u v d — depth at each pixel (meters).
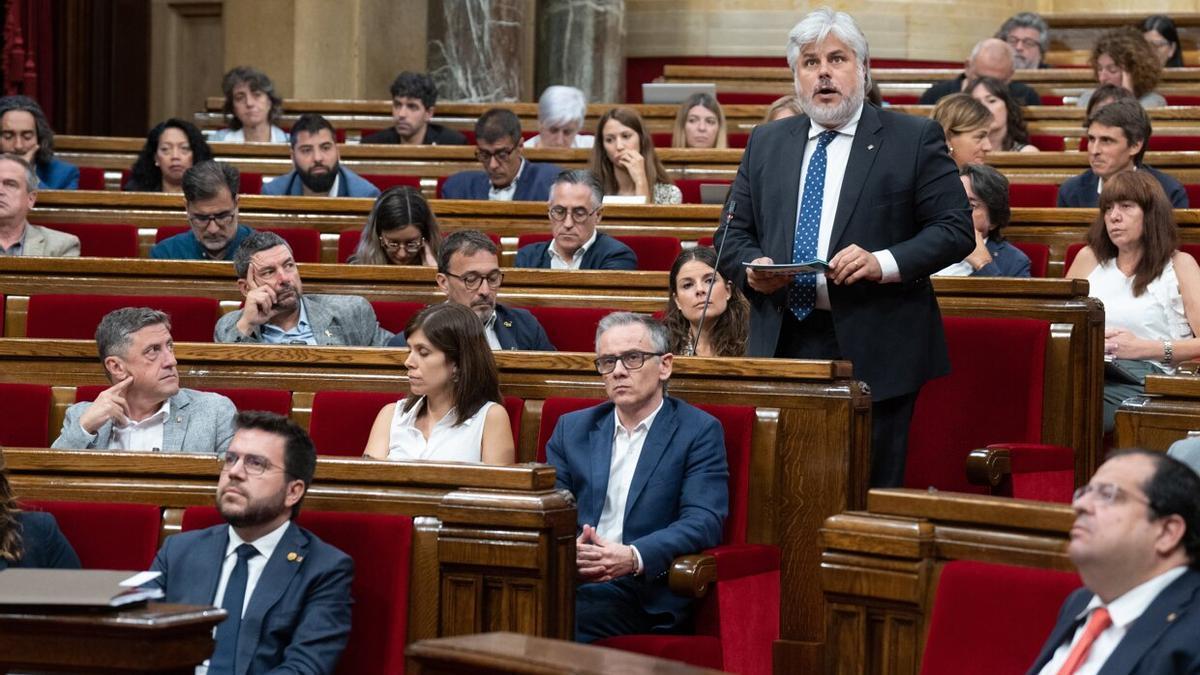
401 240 14.02
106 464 8.59
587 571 8.66
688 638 8.60
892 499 6.94
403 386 10.59
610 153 17.34
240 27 26.77
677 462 9.23
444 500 7.86
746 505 9.44
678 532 8.86
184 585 7.98
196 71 28.78
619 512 9.29
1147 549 5.71
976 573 6.52
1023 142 19.88
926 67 29.52
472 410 9.82
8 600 6.57
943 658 6.50
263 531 7.96
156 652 6.52
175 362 10.52
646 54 30.12
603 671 5.28
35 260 13.62
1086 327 11.48
